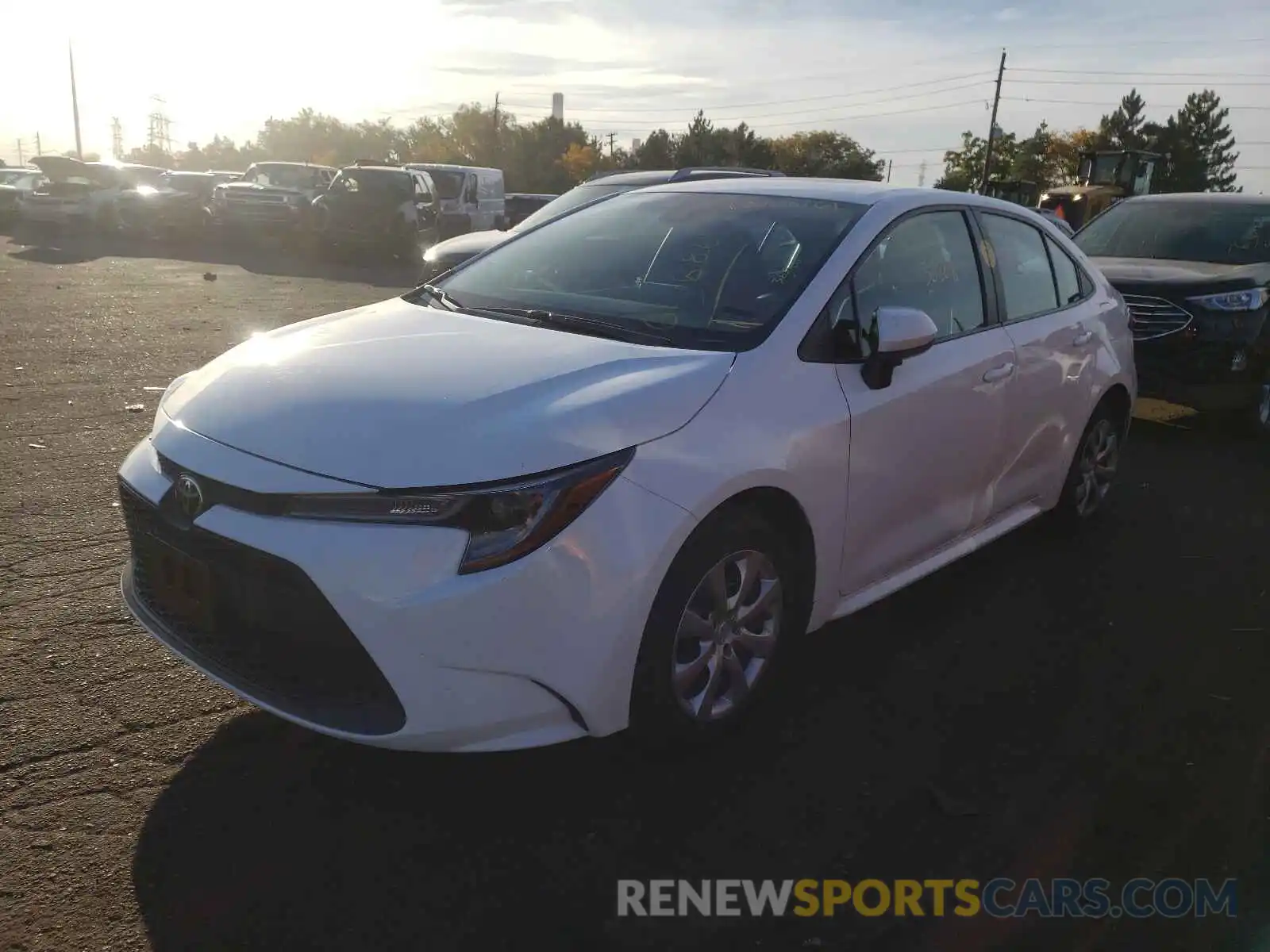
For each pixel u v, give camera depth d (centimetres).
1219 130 8325
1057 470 484
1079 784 312
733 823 288
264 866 261
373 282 1670
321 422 275
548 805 292
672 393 293
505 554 254
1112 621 429
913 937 249
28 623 375
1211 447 745
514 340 326
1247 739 340
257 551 259
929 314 390
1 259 1791
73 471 548
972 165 7738
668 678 288
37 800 279
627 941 243
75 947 231
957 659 390
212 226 2259
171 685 340
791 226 380
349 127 10956
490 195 2459
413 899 253
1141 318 758
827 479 327
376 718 258
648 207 423
